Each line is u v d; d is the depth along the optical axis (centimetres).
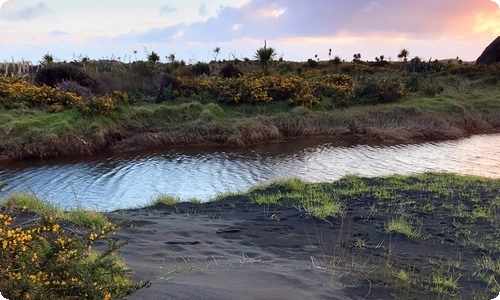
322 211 719
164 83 2648
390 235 619
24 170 1623
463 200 834
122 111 2248
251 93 2567
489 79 3703
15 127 1897
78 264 351
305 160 1797
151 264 463
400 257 534
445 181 1030
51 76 2577
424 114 2539
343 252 544
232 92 2595
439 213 738
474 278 470
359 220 694
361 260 516
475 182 1028
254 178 1491
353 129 2425
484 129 2648
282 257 522
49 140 1873
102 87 2578
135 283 378
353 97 2823
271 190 938
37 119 2002
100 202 1192
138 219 695
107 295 330
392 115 2528
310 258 519
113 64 3250
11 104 2123
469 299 414
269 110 2548
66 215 641
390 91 2866
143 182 1438
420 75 3803
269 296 370
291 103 2589
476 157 1828
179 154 1945
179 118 2325
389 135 2331
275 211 754
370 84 2895
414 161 1752
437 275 472
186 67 3381
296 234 625
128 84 2644
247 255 525
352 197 848
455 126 2533
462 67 4066
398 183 1000
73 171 1608
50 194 1288
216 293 361
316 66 4634
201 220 705
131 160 1817
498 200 833
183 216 739
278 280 419
